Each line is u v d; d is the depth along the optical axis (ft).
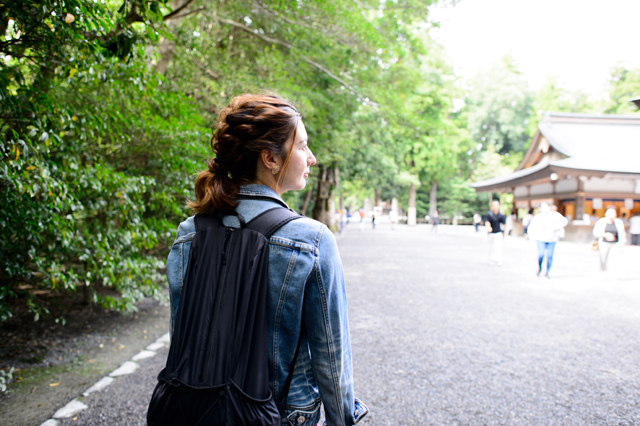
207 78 17.98
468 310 15.98
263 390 2.31
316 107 25.82
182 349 2.42
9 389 8.48
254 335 2.38
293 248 2.53
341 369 2.65
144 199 15.26
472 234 76.89
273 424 2.28
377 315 15.12
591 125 79.71
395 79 30.60
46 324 13.05
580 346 11.61
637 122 78.95
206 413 2.18
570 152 70.08
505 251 42.80
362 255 36.60
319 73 29.09
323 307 2.57
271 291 2.50
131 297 11.94
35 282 10.62
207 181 2.78
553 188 68.85
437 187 142.92
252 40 25.09
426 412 7.72
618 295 19.19
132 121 11.03
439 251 41.42
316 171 34.78
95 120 9.07
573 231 56.70
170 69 17.01
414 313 15.44
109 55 7.58
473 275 25.25
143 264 12.30
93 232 11.92
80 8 5.96
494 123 137.59
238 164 2.73
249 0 18.84
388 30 24.62
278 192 2.90
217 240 2.59
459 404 8.04
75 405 7.83
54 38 6.40
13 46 6.60
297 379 2.67
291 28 20.76
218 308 2.42
